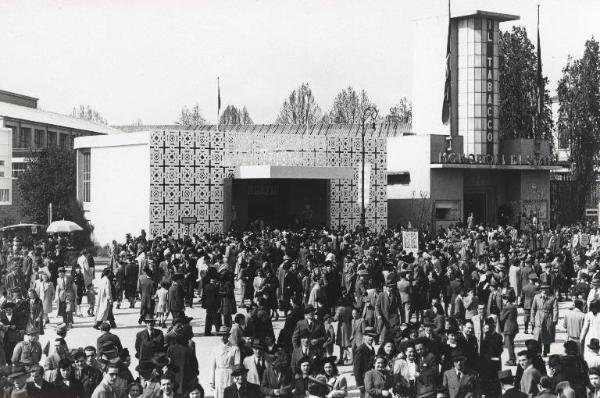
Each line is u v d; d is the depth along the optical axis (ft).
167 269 95.25
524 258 91.45
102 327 49.49
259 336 53.06
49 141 229.86
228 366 45.91
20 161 205.16
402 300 76.59
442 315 57.11
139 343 51.42
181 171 149.38
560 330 82.02
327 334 59.57
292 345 56.29
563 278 102.32
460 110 195.62
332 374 41.63
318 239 122.01
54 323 84.07
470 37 194.29
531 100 221.87
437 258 90.53
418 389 42.29
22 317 60.08
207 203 152.05
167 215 148.15
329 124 260.62
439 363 45.06
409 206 188.03
